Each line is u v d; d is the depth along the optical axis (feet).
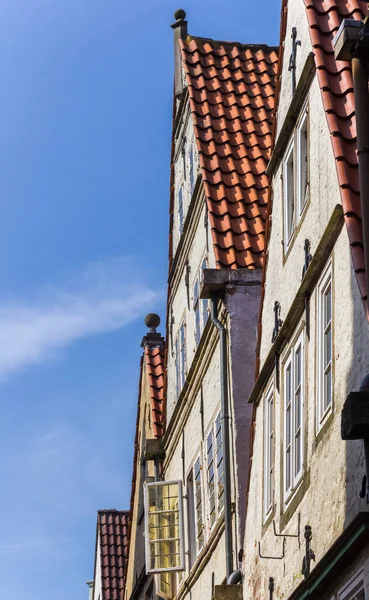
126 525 123.34
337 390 41.55
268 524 51.26
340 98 44.52
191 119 77.41
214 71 76.84
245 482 59.77
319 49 46.34
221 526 62.54
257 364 55.98
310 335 46.03
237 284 63.93
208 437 68.08
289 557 47.09
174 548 77.36
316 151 46.57
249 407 61.52
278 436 50.44
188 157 79.25
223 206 67.87
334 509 41.01
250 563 54.54
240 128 72.43
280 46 54.34
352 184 41.55
